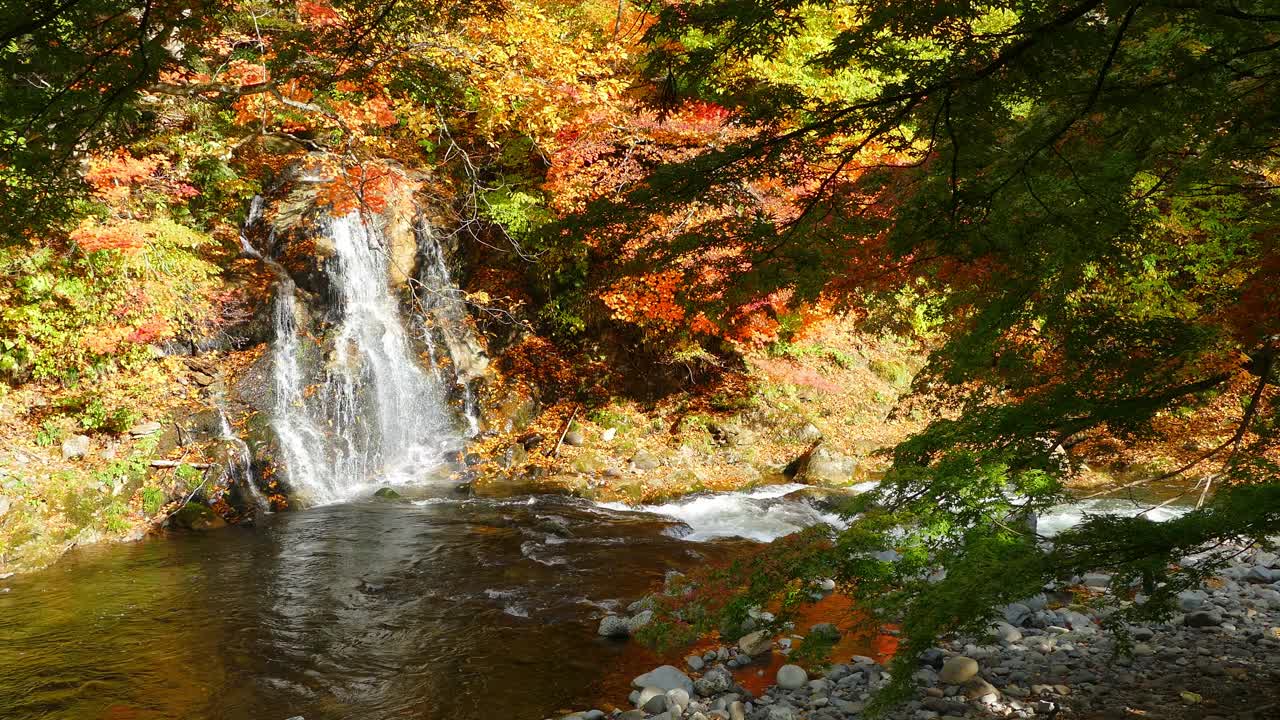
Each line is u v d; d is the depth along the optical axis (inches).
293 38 200.8
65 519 382.0
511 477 518.0
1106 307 198.1
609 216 152.3
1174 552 142.0
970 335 190.7
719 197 151.9
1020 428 174.6
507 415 582.2
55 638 269.0
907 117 133.8
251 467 459.8
